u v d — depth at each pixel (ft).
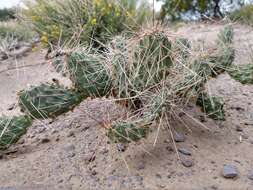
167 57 0.88
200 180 0.82
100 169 0.86
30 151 0.97
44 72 1.67
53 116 0.92
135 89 0.89
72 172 0.86
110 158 0.90
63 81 1.51
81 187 0.81
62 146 0.97
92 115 1.09
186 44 0.99
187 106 1.07
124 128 0.82
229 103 1.17
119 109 1.01
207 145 0.93
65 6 1.63
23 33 2.22
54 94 0.91
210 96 0.95
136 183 0.81
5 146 0.93
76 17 1.55
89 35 1.43
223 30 1.10
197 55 0.93
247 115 1.10
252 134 0.99
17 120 0.93
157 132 0.87
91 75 0.91
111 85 0.93
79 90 0.94
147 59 0.87
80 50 0.99
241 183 0.81
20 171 0.88
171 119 0.99
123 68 0.88
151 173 0.84
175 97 0.91
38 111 0.89
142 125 0.84
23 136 1.05
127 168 0.85
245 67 1.04
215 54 1.01
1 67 1.80
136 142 0.87
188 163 0.86
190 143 0.93
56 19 1.62
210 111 0.99
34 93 0.90
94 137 0.99
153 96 0.87
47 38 1.56
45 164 0.90
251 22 2.43
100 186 0.81
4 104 1.37
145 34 0.87
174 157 0.88
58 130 1.07
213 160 0.88
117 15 1.55
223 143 0.94
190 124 1.01
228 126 1.02
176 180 0.82
